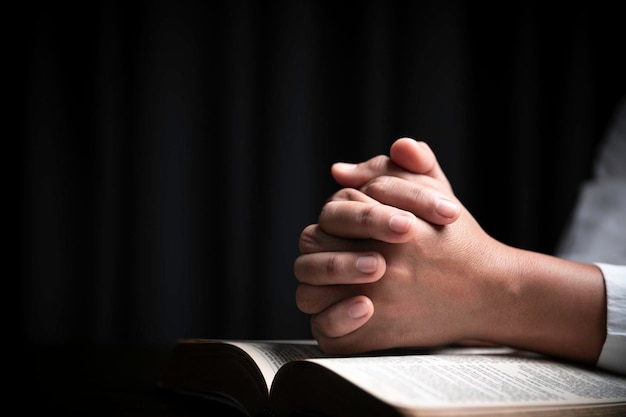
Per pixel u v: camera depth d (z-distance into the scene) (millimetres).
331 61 1394
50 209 1355
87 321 1356
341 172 640
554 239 1441
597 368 574
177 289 1352
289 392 492
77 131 1361
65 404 565
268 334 1352
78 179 1361
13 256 1371
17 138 1365
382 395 449
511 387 489
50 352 858
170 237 1354
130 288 1352
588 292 574
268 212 1368
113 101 1355
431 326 577
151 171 1354
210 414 539
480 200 1434
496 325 580
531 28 1436
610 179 967
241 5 1376
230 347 558
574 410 472
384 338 577
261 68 1385
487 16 1452
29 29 1354
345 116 1391
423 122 1408
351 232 574
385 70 1389
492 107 1445
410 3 1421
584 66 1447
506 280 575
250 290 1365
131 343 1346
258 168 1379
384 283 570
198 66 1375
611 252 848
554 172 1456
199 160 1368
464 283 573
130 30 1368
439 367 505
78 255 1361
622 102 1043
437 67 1410
